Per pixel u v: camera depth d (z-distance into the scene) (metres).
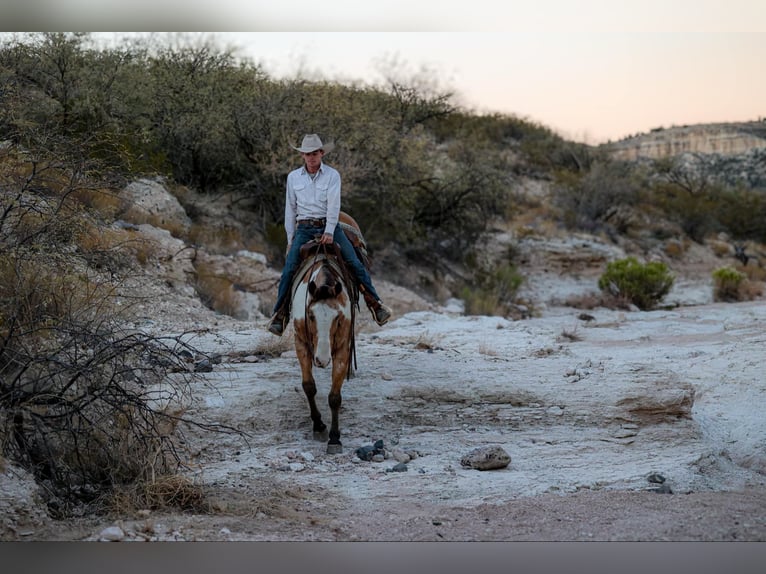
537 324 17.84
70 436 6.50
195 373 8.80
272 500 6.31
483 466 7.25
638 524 5.89
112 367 6.85
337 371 7.57
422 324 13.12
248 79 19.09
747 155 50.53
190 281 13.52
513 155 38.38
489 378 9.09
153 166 16.00
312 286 7.41
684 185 42.16
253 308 14.04
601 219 32.81
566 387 8.87
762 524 5.93
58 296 7.12
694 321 17.86
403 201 21.12
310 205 8.18
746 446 8.38
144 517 5.86
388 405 8.47
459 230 23.73
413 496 6.57
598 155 39.94
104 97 15.01
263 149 18.41
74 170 7.54
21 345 6.48
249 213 18.56
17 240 7.18
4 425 6.23
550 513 6.16
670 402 8.55
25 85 13.28
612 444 8.02
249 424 7.95
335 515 6.12
